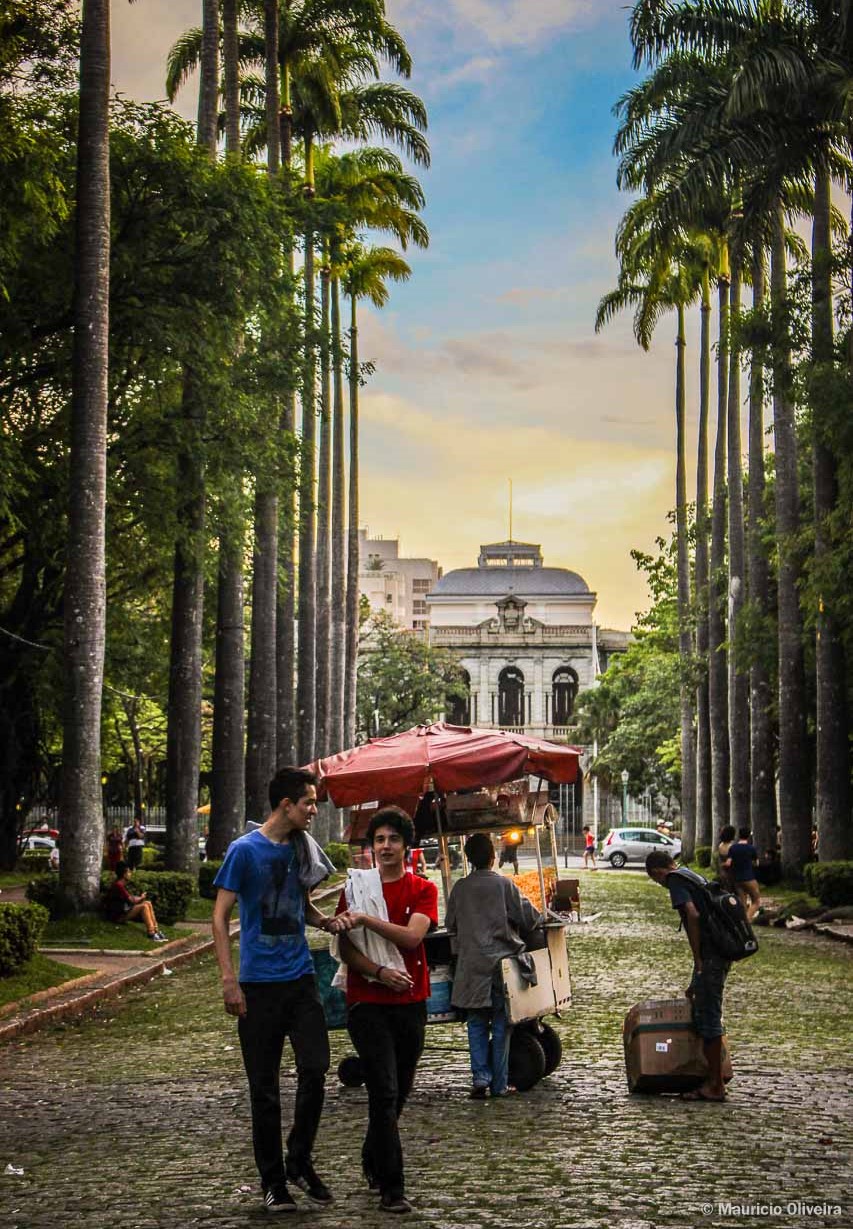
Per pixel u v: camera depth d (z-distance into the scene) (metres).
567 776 13.55
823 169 33.66
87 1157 8.99
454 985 11.27
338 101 49.88
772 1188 7.89
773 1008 16.62
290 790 7.53
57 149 25.64
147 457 29.62
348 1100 11.12
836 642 34.16
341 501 62.12
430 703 94.50
